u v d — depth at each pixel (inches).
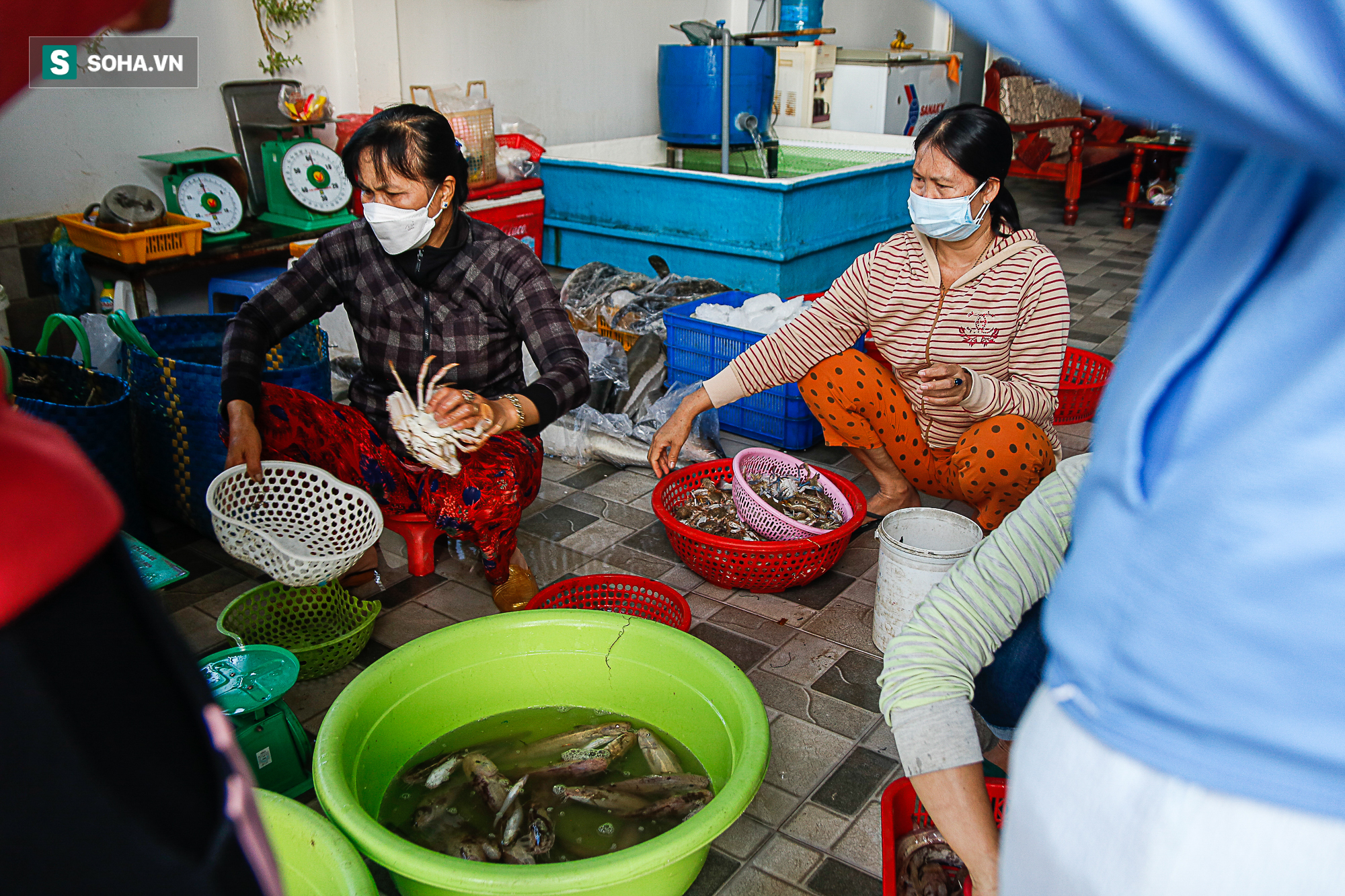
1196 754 23.3
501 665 81.0
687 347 148.9
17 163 152.3
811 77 261.3
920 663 46.4
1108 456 25.3
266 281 165.9
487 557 100.5
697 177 194.5
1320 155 17.1
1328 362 19.9
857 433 113.9
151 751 21.9
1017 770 29.4
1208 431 22.2
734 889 69.7
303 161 169.6
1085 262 261.3
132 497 110.0
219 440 111.2
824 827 75.6
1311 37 14.8
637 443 138.9
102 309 154.3
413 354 103.2
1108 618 24.9
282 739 76.9
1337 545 20.3
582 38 239.6
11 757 20.4
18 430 22.0
